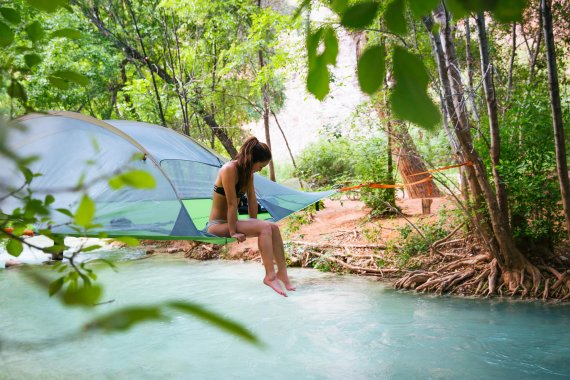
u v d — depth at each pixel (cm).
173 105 1469
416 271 862
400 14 68
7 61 114
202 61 1518
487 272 813
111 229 482
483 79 750
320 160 1466
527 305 737
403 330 650
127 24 1498
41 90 902
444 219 935
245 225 514
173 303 49
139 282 932
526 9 65
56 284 62
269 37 1291
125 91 1511
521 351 572
